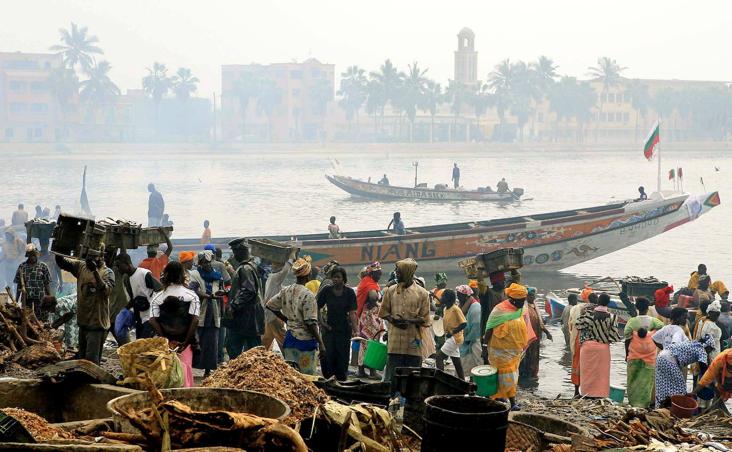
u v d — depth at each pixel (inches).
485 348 753.0
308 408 390.6
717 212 2864.2
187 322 492.1
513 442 446.3
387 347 639.8
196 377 647.1
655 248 1995.6
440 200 3065.9
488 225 1652.3
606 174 4913.9
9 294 690.8
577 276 1583.4
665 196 1764.3
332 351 624.1
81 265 573.3
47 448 281.3
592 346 693.9
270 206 2896.2
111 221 656.4
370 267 761.0
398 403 506.9
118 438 306.7
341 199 3184.1
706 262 1759.4
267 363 404.8
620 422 493.0
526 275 1592.0
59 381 428.1
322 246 1425.9
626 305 962.1
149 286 634.2
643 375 686.5
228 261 808.3
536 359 798.5
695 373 716.7
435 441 326.0
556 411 606.2
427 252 1489.9
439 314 769.6
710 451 447.8
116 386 427.5
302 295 581.0
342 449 337.1
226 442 302.7
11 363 602.5
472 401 343.3
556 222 1579.7
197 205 2898.6
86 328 572.7
